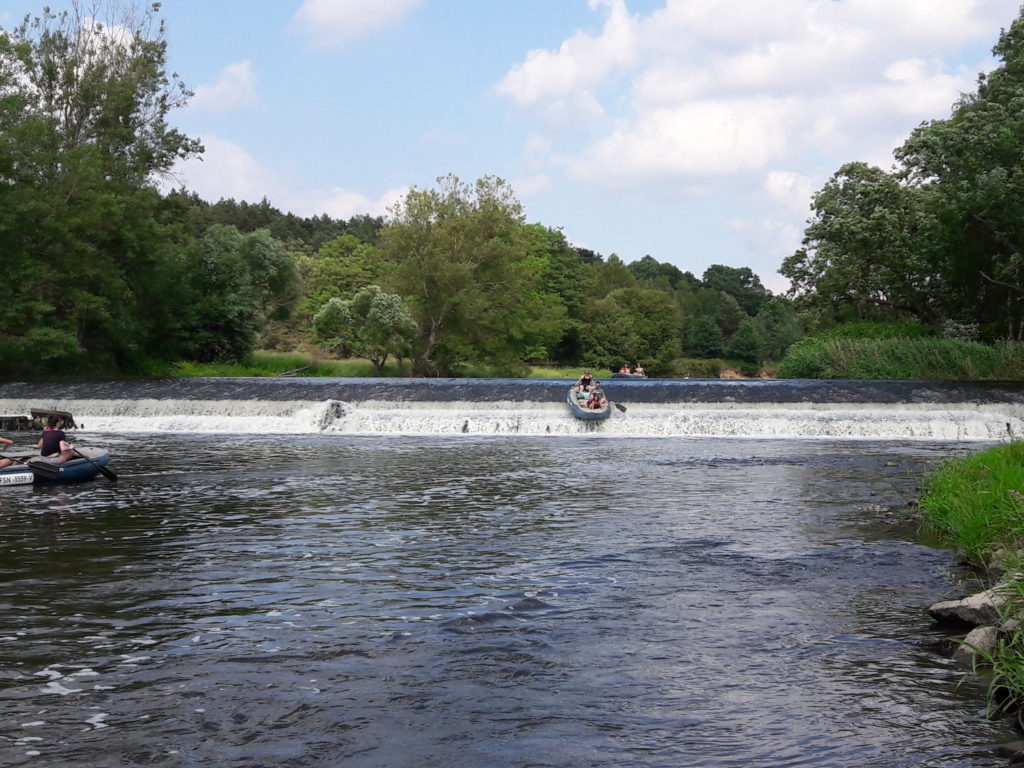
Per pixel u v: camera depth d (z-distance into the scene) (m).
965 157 48.78
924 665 7.93
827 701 7.10
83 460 20.23
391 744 6.34
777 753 6.14
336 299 70.56
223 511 16.34
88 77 55.91
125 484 19.92
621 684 7.52
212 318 62.25
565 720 6.76
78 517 15.67
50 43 54.88
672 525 14.88
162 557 12.44
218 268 62.19
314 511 16.34
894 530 14.33
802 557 12.37
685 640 8.71
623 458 24.94
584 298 111.38
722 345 136.62
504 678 7.67
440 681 7.60
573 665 8.00
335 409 34.72
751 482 20.08
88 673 7.76
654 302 122.75
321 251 105.12
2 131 50.34
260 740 6.40
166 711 6.93
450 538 13.83
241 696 7.24
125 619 9.41
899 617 9.47
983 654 7.36
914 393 34.81
